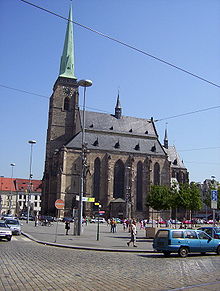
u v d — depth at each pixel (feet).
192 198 215.10
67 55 410.72
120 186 364.79
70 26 416.05
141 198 368.48
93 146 367.86
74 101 400.88
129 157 371.35
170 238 77.20
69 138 393.50
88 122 387.96
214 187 358.84
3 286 39.34
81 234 141.28
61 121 393.91
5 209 493.77
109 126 398.21
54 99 395.55
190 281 45.80
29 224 240.73
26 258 64.13
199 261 68.95
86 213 337.93
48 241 104.42
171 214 369.30
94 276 48.19
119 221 316.81
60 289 39.01
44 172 395.55
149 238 137.59
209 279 47.47
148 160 376.07
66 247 91.56
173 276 49.65
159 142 408.46
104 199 353.10
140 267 58.54
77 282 43.42
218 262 67.41
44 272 49.65
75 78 405.59
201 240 80.43
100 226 251.19
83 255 74.49
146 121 426.92
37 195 509.35
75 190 342.23
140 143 397.19
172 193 224.74
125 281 45.11
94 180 355.36
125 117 418.31
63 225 242.37
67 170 344.90
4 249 78.59
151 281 45.44
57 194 334.65
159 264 63.16
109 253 82.33
